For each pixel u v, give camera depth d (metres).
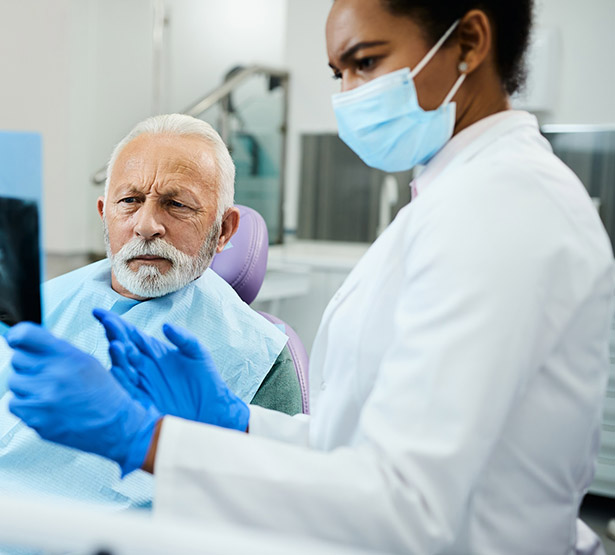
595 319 0.75
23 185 0.81
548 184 0.73
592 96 3.21
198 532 0.45
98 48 4.75
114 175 1.31
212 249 1.36
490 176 0.72
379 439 0.66
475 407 0.64
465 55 0.81
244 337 1.36
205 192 1.32
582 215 0.76
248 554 0.44
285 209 3.89
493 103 0.87
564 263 0.70
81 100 4.62
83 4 4.57
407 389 0.66
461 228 0.69
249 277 1.52
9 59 4.62
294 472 0.68
